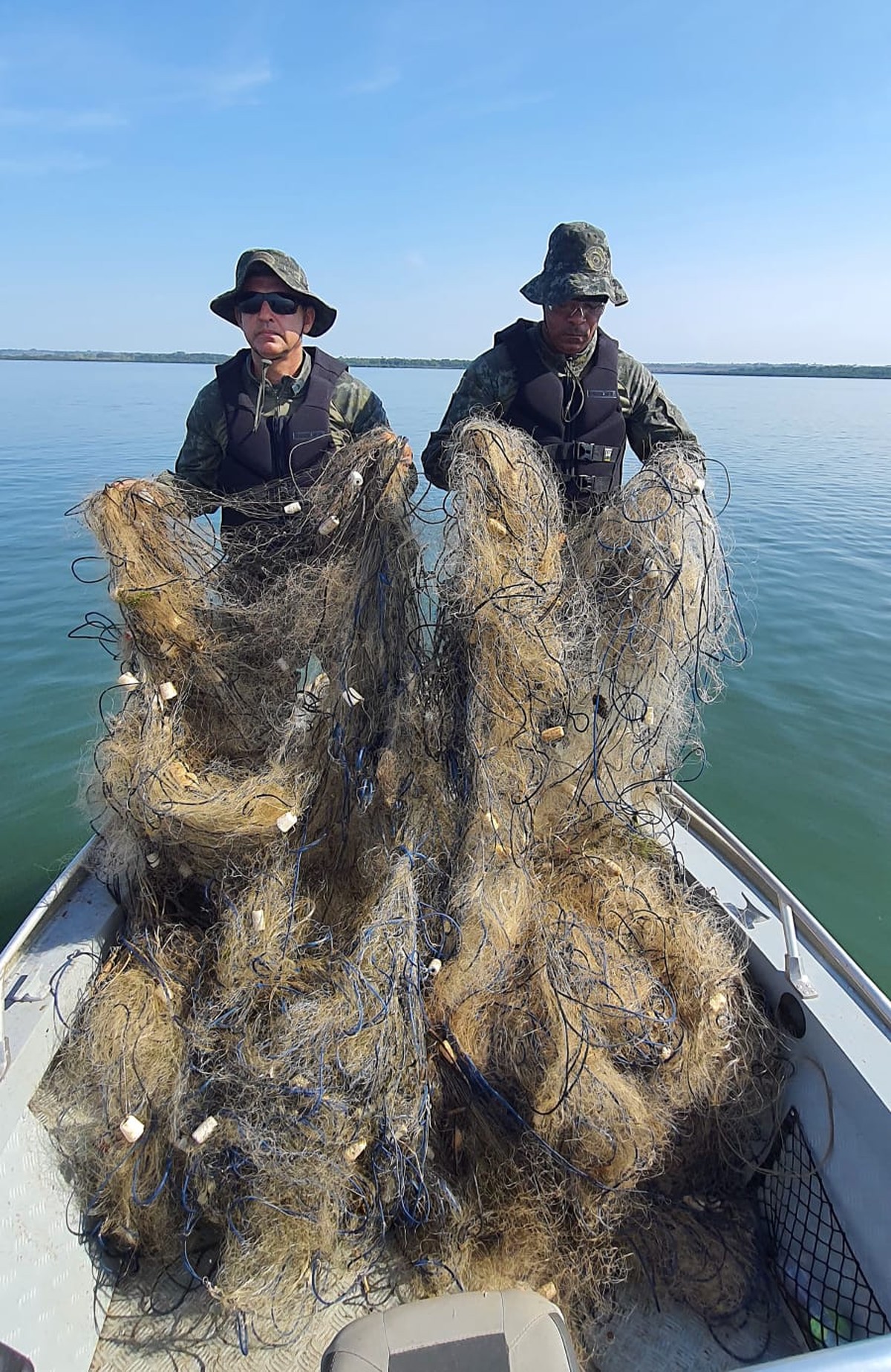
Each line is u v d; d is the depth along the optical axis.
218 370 3.10
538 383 3.11
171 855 2.52
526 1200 2.16
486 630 2.34
